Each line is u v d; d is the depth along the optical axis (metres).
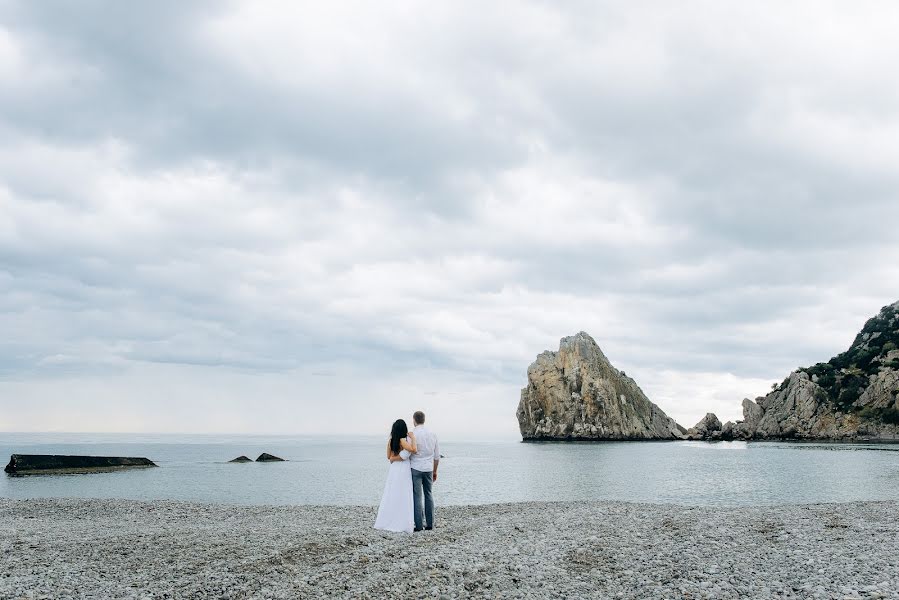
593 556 16.28
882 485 54.84
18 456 73.06
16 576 14.43
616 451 140.50
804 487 53.41
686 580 13.60
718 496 46.78
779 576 13.82
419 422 21.22
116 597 12.59
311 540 17.98
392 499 20.36
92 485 58.16
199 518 28.25
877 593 11.93
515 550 16.92
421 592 12.72
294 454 140.25
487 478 66.44
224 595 12.71
